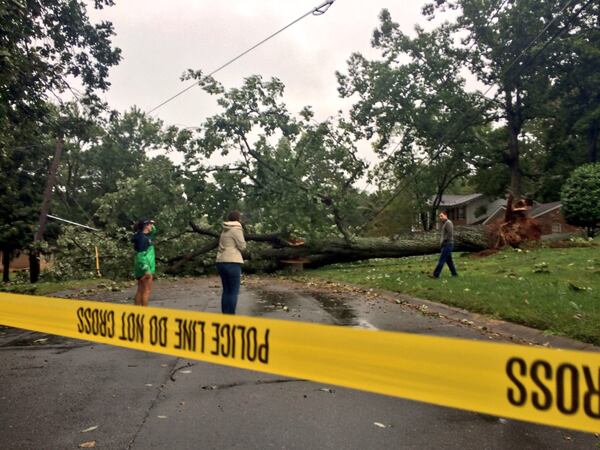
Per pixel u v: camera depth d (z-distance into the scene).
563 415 1.95
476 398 2.10
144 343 3.35
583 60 29.91
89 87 16.73
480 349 2.11
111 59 16.62
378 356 2.33
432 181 34.81
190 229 16.47
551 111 33.69
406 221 36.59
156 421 3.64
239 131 15.95
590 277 9.77
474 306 7.59
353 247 17.45
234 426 3.56
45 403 4.02
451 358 2.16
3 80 10.29
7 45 10.05
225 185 16.02
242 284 13.38
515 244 17.00
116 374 4.82
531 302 7.31
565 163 39.28
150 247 8.08
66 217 40.06
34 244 18.70
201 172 16.19
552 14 27.67
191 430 3.49
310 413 3.82
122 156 41.81
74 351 5.77
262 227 17.00
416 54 28.97
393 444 3.29
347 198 17.28
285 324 2.64
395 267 15.82
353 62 28.45
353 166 17.39
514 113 32.88
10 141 13.95
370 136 28.78
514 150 33.38
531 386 2.00
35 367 5.09
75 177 43.28
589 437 3.41
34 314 4.17
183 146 15.98
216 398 4.14
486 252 16.75
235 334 2.83
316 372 2.51
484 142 31.73
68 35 15.25
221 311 7.80
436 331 6.56
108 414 3.78
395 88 27.98
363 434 3.45
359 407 3.95
